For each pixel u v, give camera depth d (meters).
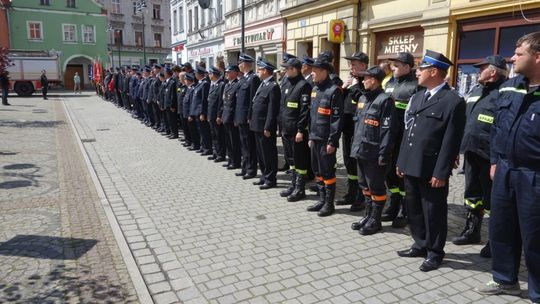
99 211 5.56
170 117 11.14
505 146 3.20
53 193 6.34
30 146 10.18
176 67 10.79
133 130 12.88
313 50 14.24
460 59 9.31
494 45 8.52
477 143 4.36
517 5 7.86
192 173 7.59
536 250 3.14
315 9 13.73
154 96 12.15
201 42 26.31
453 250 4.38
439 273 3.87
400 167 4.07
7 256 4.18
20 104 22.45
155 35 56.25
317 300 3.40
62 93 34.44
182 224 5.07
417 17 10.03
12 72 29.02
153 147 10.10
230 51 21.59
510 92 3.25
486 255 4.20
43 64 29.84
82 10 42.28
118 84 20.02
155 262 4.07
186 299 3.43
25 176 7.32
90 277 3.78
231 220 5.20
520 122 3.09
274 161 6.62
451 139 3.68
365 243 4.54
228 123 7.60
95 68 32.06
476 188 4.51
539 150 2.99
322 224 5.09
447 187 3.89
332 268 3.95
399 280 3.74
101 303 3.36
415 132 3.91
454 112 3.67
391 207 5.23
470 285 3.66
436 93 3.84
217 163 8.43
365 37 11.89
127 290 3.56
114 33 52.69
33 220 5.19
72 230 4.88
